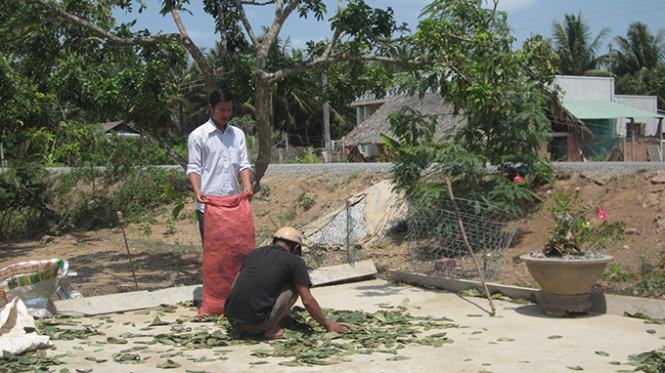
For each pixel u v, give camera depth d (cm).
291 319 717
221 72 1116
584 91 3216
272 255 663
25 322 674
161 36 1025
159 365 575
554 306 744
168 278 1138
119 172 2234
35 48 1111
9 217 1983
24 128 2044
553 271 722
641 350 602
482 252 1000
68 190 2283
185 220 1808
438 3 962
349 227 1211
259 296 650
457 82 949
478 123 1039
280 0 995
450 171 1013
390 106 3434
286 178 1820
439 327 707
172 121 1208
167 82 1131
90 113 1271
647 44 5306
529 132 1063
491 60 909
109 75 1238
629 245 959
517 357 583
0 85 1622
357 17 926
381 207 1339
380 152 3444
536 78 1058
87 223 1983
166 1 1018
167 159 2417
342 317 745
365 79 1085
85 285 1095
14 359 594
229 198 792
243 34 1151
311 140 5362
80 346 651
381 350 607
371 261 1054
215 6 1120
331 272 1003
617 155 2730
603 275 898
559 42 5147
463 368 552
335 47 1054
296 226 1487
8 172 1986
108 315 819
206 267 789
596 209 880
